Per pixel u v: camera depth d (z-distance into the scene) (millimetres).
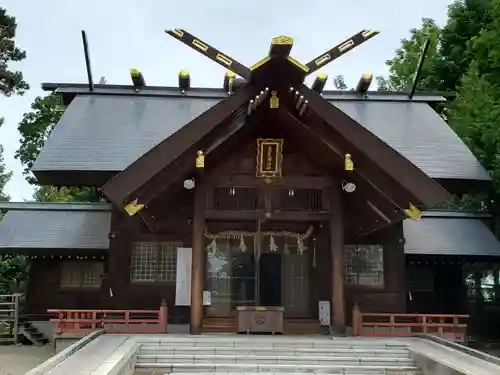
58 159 20984
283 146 16594
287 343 14289
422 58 26484
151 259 20328
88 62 25859
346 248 20641
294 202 17422
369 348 14039
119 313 19844
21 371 14883
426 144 22938
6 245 21359
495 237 22875
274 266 19719
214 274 19578
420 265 22469
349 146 15352
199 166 14750
